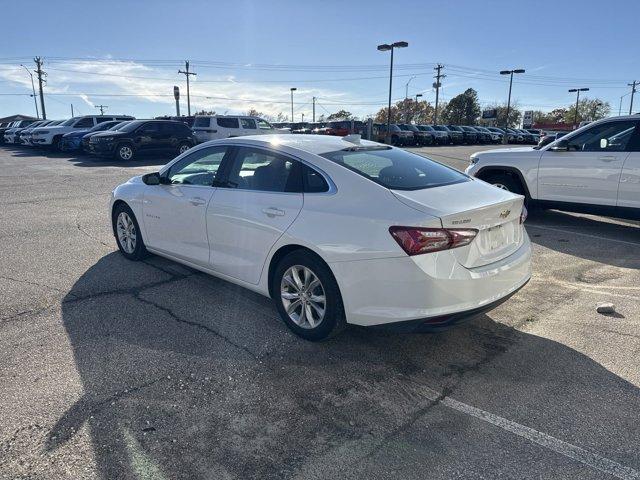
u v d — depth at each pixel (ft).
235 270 13.92
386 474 7.95
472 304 10.71
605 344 12.33
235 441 8.70
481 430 9.04
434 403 9.87
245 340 12.41
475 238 10.82
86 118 81.76
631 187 22.43
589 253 20.58
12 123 107.76
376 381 10.66
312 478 7.87
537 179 25.41
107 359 11.37
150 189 17.01
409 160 13.83
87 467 8.00
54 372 10.78
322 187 11.98
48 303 14.58
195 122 76.28
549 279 17.24
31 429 8.89
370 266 10.66
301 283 12.25
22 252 19.97
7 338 12.35
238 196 13.57
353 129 111.86
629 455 8.37
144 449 8.45
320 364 11.32
